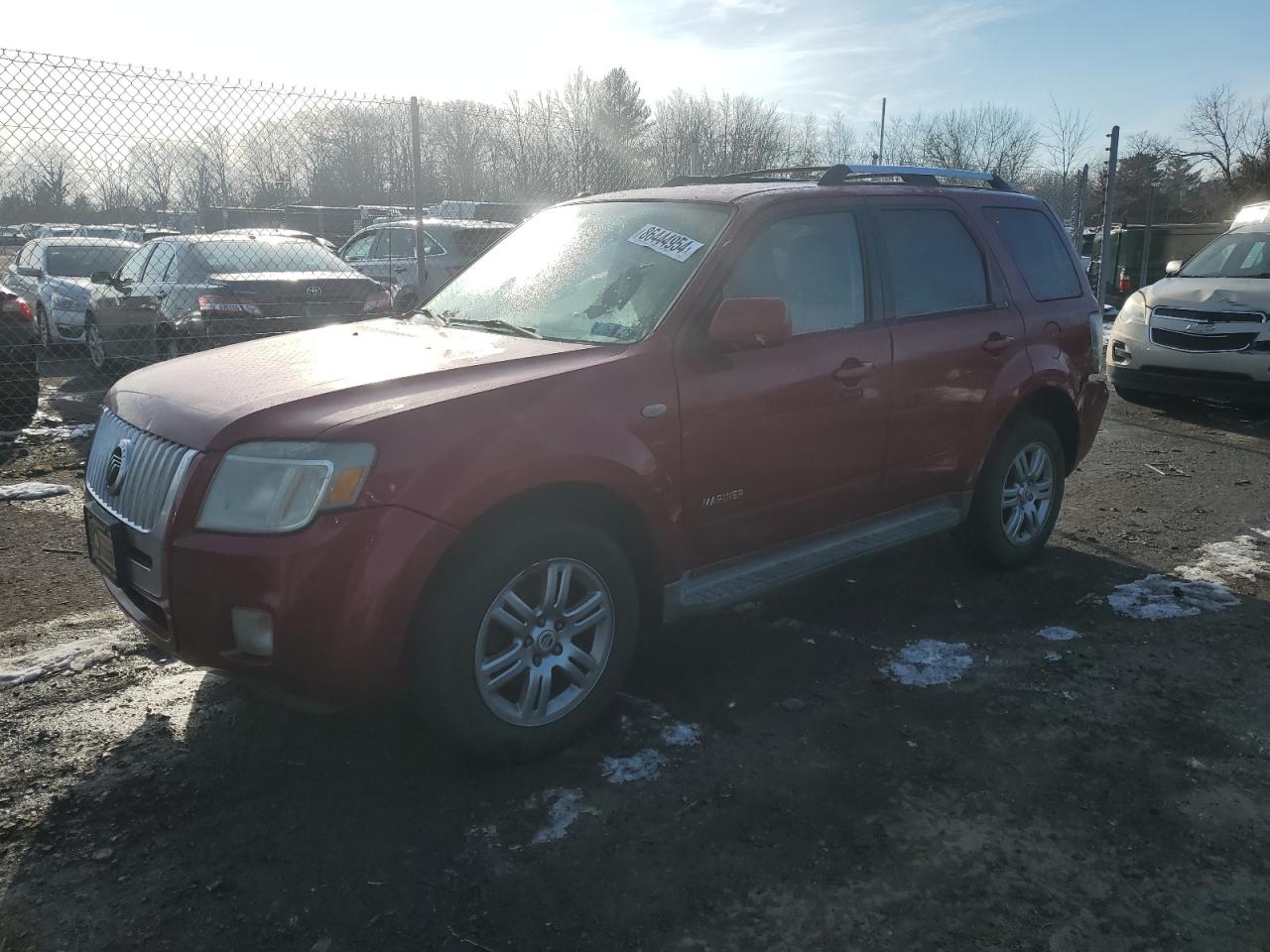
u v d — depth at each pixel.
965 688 3.78
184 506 2.81
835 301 4.04
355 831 2.86
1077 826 2.92
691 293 3.56
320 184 11.17
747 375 3.60
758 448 3.67
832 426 3.92
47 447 7.49
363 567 2.72
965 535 4.91
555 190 14.07
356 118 9.57
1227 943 2.45
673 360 3.43
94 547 3.28
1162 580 4.95
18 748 3.27
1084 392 5.24
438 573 2.91
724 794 3.06
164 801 2.99
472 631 2.95
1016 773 3.20
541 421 3.04
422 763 3.21
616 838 2.84
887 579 4.95
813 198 4.07
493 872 2.69
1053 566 5.15
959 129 29.08
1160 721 3.54
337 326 4.18
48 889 2.60
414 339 3.69
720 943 2.44
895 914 2.54
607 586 3.29
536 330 3.77
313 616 2.70
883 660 4.02
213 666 2.83
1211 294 9.09
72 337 11.93
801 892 2.62
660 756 3.28
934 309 4.43
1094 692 3.75
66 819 2.89
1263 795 3.08
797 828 2.89
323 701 2.82
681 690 3.76
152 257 9.88
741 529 3.73
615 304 3.69
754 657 4.04
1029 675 3.89
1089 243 20.42
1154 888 2.65
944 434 4.43
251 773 3.15
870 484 4.18
